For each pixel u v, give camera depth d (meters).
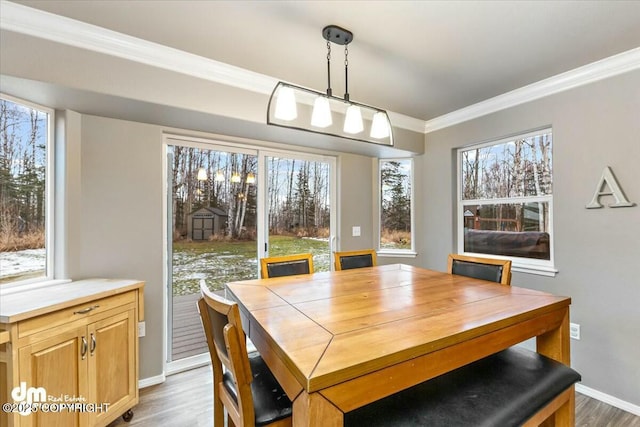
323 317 1.29
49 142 2.01
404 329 1.14
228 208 2.88
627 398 2.01
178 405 2.10
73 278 2.04
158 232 2.41
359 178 3.65
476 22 1.68
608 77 2.12
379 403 1.14
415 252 3.61
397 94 2.69
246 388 1.05
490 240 3.03
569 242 2.33
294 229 3.28
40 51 1.63
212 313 1.28
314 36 1.83
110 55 1.83
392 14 1.62
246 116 2.31
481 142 3.01
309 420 0.82
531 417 1.12
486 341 1.20
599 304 2.16
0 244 1.78
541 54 2.03
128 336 1.93
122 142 2.27
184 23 1.71
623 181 2.05
